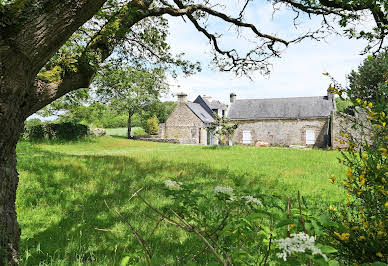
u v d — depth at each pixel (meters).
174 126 40.53
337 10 7.16
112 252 3.68
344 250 2.32
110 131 57.50
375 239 2.15
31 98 3.18
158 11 5.55
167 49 7.96
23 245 3.89
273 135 34.94
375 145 2.59
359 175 2.56
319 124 33.03
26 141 21.17
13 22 2.43
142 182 8.14
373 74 19.19
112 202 6.13
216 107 45.97
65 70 3.68
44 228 4.65
